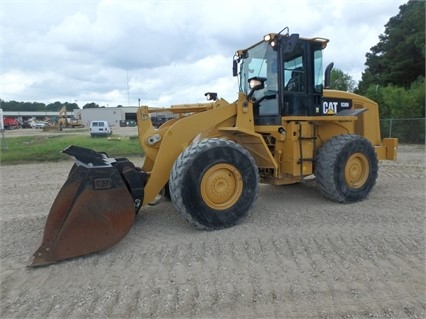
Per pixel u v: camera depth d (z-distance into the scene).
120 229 3.56
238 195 4.22
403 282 2.94
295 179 5.18
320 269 3.18
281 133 4.80
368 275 3.06
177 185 3.88
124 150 13.86
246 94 5.07
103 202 3.49
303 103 5.07
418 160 10.82
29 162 11.46
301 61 5.05
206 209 4.01
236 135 4.72
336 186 5.05
